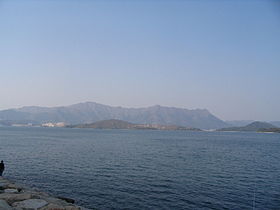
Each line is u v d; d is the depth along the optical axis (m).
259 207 19.98
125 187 24.94
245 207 19.94
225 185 26.50
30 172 31.31
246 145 88.94
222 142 105.38
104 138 114.69
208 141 111.50
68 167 34.88
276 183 27.73
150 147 70.94
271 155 56.31
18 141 81.69
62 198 18.81
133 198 21.59
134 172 32.28
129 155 49.91
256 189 25.09
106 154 50.66
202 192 23.75
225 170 35.22
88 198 21.44
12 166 34.88
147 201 20.89
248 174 32.69
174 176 30.38
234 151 64.69
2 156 44.41
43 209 12.71
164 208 19.36
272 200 21.73
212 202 20.95
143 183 26.64
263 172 34.28
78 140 94.62
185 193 23.33
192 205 20.14
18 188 18.81
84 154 49.84
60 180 27.48
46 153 50.09
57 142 81.50
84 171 32.34
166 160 43.84
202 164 40.16
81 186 25.12
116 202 20.52
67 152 52.75
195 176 30.67
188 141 108.25
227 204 20.55
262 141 119.44
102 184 25.97
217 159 46.94
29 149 56.69
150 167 36.16
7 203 12.41
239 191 24.30
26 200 14.10
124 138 120.69
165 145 80.62
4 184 19.55
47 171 32.00
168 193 23.22
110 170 33.28
